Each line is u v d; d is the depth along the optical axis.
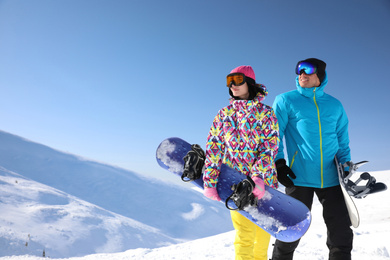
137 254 4.45
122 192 114.75
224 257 3.91
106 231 54.66
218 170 2.10
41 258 4.20
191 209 109.69
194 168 2.21
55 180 111.75
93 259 4.17
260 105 2.17
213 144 2.14
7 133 135.38
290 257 2.53
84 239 47.47
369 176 2.44
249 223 2.10
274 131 2.14
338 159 2.71
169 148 2.71
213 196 2.09
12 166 109.88
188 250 4.57
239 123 2.15
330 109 2.64
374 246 4.76
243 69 2.18
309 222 1.91
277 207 2.04
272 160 2.10
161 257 4.14
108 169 130.88
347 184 2.47
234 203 2.04
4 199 52.53
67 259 4.27
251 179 1.93
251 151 2.13
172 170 2.63
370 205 17.36
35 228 43.56
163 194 119.19
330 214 2.56
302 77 2.67
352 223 2.41
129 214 99.56
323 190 2.63
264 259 2.38
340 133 2.75
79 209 60.41
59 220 50.84
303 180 2.62
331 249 2.53
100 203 103.62
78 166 127.25
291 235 1.94
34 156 123.50
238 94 2.17
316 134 2.60
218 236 6.78
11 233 35.09
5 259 4.07
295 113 2.67
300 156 2.64
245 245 2.10
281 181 2.50
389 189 22.47
